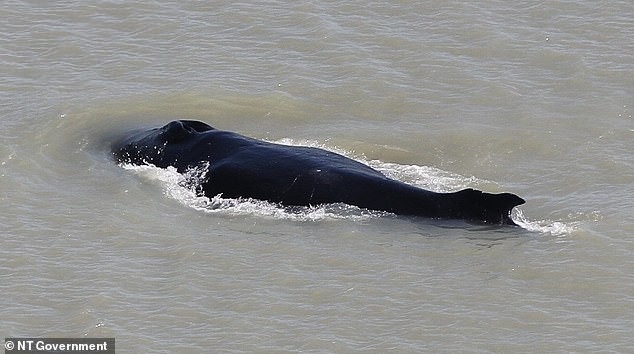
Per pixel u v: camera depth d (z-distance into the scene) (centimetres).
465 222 11475
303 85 14125
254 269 10562
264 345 9494
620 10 15588
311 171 11931
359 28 15250
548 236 11175
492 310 9988
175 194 12019
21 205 11594
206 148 12438
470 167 12638
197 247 10906
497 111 13612
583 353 9406
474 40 14988
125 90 14025
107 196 11888
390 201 11656
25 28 15200
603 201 11762
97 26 15300
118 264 10612
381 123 13500
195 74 14375
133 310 9925
